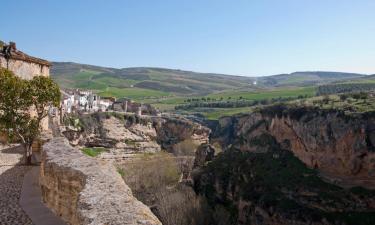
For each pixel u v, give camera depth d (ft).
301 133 314.55
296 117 324.60
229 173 333.42
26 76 154.20
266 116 359.66
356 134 270.87
